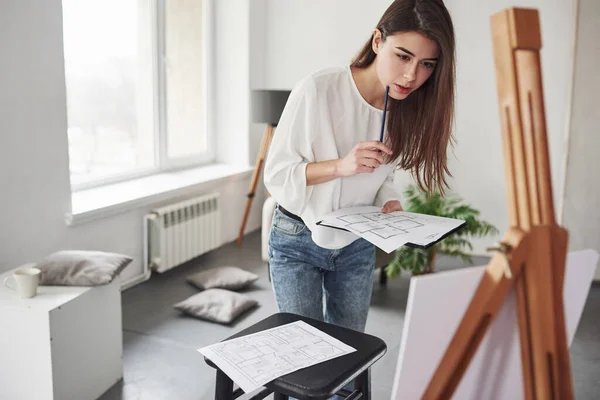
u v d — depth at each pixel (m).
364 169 1.39
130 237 3.56
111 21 3.68
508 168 0.77
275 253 1.62
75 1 3.39
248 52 4.73
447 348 0.82
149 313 3.20
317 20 4.84
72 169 3.50
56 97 2.84
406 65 1.34
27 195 2.72
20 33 2.61
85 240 3.15
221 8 4.75
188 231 3.96
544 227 0.76
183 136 4.59
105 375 2.34
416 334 0.78
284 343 1.25
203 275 3.68
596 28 3.75
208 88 4.82
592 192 3.90
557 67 4.23
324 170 1.43
